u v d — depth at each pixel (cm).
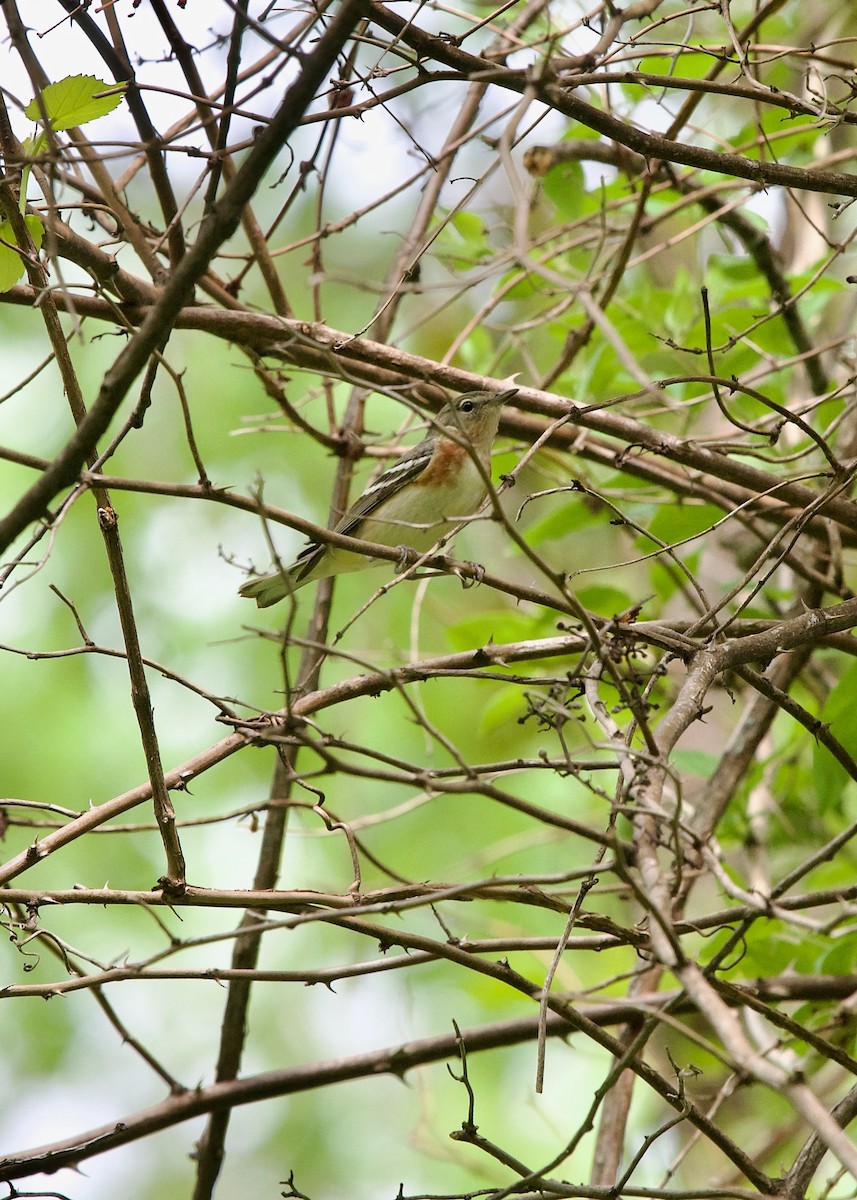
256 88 762
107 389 618
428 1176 1534
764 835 1173
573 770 602
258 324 920
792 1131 1195
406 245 1120
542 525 1164
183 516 1708
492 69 794
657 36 1195
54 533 650
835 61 887
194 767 804
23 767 1512
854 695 960
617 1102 959
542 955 1248
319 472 1728
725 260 1175
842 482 774
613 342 482
